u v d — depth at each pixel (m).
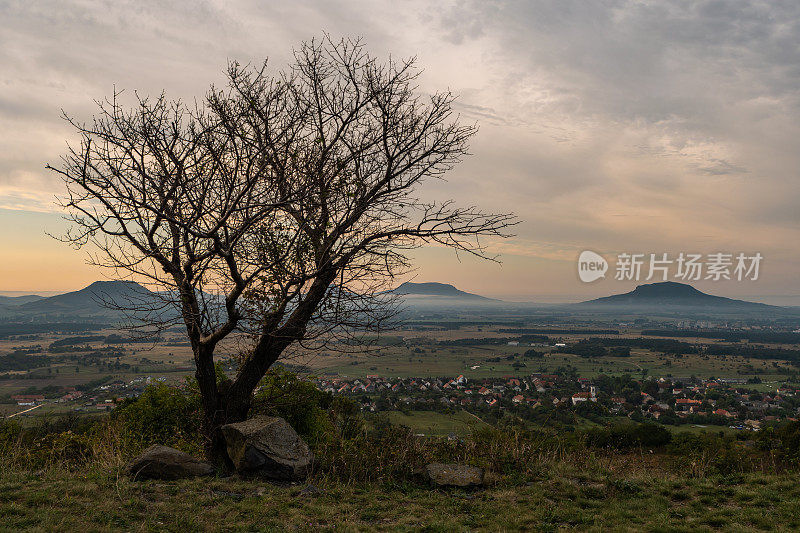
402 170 8.41
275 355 9.02
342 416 13.22
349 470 8.59
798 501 7.11
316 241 8.38
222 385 9.28
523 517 6.56
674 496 7.69
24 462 8.71
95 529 5.35
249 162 7.49
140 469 7.60
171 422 10.77
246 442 7.98
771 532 5.96
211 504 6.65
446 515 6.67
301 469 8.07
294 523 6.14
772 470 9.43
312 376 11.06
